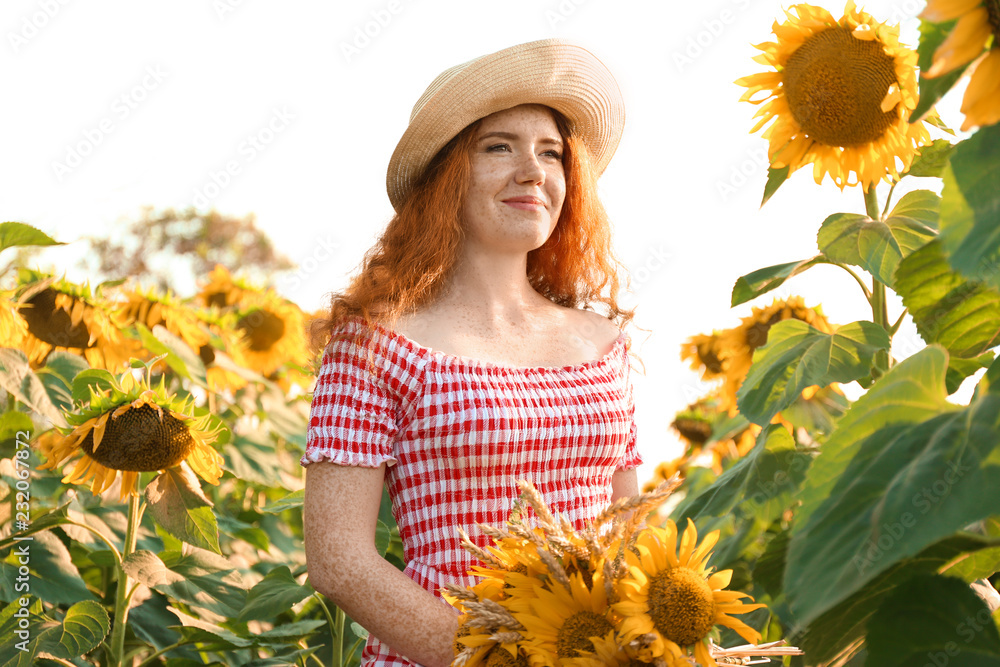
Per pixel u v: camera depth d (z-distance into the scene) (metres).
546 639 1.34
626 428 2.03
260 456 3.53
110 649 2.50
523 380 1.89
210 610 2.55
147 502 2.60
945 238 0.92
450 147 2.09
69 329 3.13
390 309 1.92
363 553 1.71
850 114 1.82
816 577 0.89
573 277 2.41
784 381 1.81
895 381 1.03
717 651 1.43
